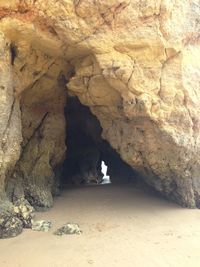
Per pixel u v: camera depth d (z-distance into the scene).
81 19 12.91
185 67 14.94
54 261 10.60
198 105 15.15
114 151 21.14
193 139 14.94
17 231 12.53
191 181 15.62
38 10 12.36
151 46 13.76
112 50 13.49
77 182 22.25
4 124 12.54
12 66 13.17
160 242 12.11
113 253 11.20
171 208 15.61
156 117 14.10
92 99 14.96
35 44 13.28
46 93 15.54
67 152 21.73
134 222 13.95
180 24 14.57
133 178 20.72
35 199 15.12
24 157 15.29
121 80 13.63
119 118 15.20
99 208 15.55
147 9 13.43
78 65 14.44
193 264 10.62
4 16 12.23
